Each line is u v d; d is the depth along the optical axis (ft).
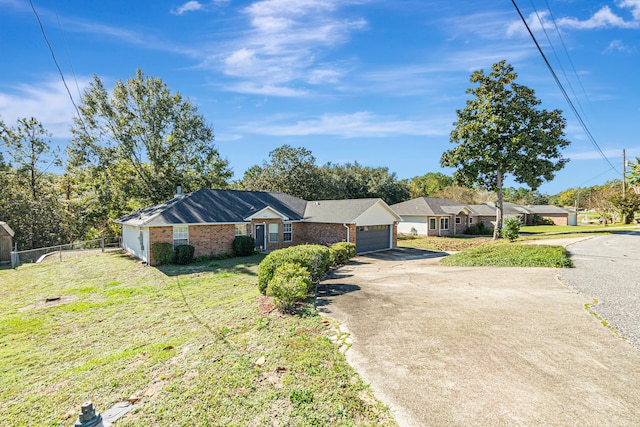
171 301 33.40
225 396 14.21
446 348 18.12
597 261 42.73
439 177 226.99
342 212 75.25
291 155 128.47
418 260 60.90
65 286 44.55
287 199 89.30
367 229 74.95
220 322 24.77
